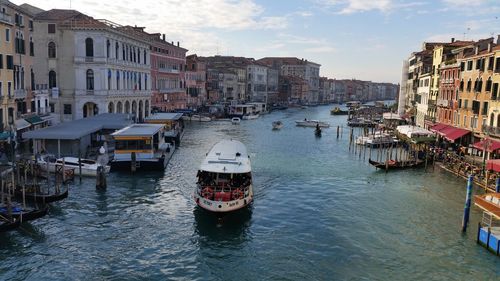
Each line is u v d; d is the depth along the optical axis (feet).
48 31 162.71
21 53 131.64
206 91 360.69
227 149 95.35
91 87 166.30
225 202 71.15
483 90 127.24
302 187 98.68
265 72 467.52
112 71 171.12
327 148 166.71
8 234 64.75
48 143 116.67
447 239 67.31
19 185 79.20
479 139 128.26
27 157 102.53
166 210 78.38
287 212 79.66
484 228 64.28
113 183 95.76
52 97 160.86
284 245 64.39
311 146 171.53
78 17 172.24
